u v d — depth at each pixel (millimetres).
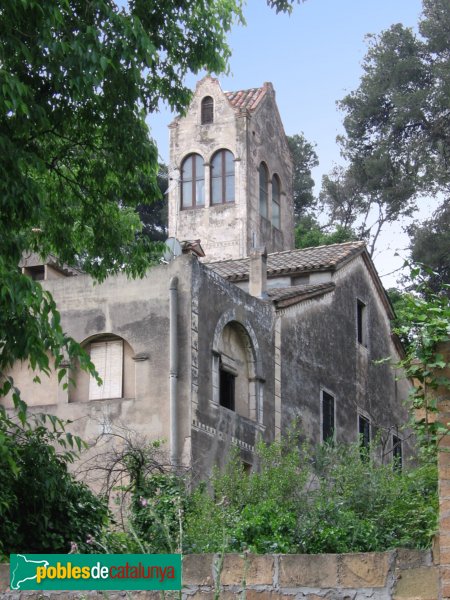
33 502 12953
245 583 8312
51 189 17688
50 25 14594
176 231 49188
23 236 15977
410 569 8086
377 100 57625
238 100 51281
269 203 50906
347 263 31750
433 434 8320
